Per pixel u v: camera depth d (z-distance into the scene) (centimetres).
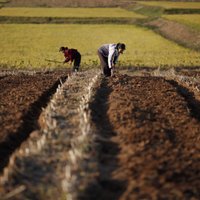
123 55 3881
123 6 10319
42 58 3625
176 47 4494
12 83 2311
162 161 1202
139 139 1364
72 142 1340
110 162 1209
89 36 5341
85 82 2269
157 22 6662
